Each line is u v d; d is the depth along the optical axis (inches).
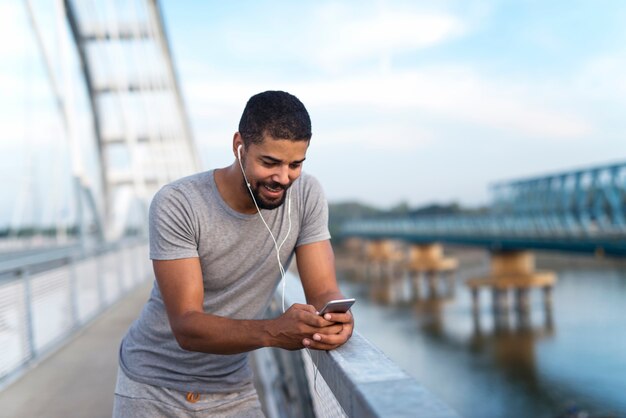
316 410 75.2
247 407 70.8
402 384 36.2
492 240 1712.6
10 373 190.5
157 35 943.0
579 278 2470.5
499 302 1748.3
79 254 292.0
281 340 53.3
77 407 160.7
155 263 61.9
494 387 1056.2
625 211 1114.7
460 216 2187.5
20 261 202.2
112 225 948.0
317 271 66.1
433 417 29.8
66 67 468.8
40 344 222.4
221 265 63.7
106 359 216.1
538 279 1724.9
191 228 61.3
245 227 62.5
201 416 67.7
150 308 68.2
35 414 155.6
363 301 2178.9
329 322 51.4
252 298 66.5
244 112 57.1
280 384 138.9
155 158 973.2
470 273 2935.5
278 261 65.1
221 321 56.3
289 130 54.4
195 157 1229.7
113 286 385.4
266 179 57.0
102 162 953.5
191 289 60.2
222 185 62.4
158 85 998.4
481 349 1334.9
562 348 1278.3
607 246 1136.8
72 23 853.2
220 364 67.5
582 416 870.4
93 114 942.4
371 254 3425.2
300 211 65.4
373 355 46.8
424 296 2233.0
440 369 1194.6
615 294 1947.6
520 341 1373.0
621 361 1149.1
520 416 898.7
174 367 66.9
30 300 214.8
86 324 293.4
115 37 925.2
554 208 1455.5
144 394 67.5
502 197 1910.7
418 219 2620.6
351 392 37.7
